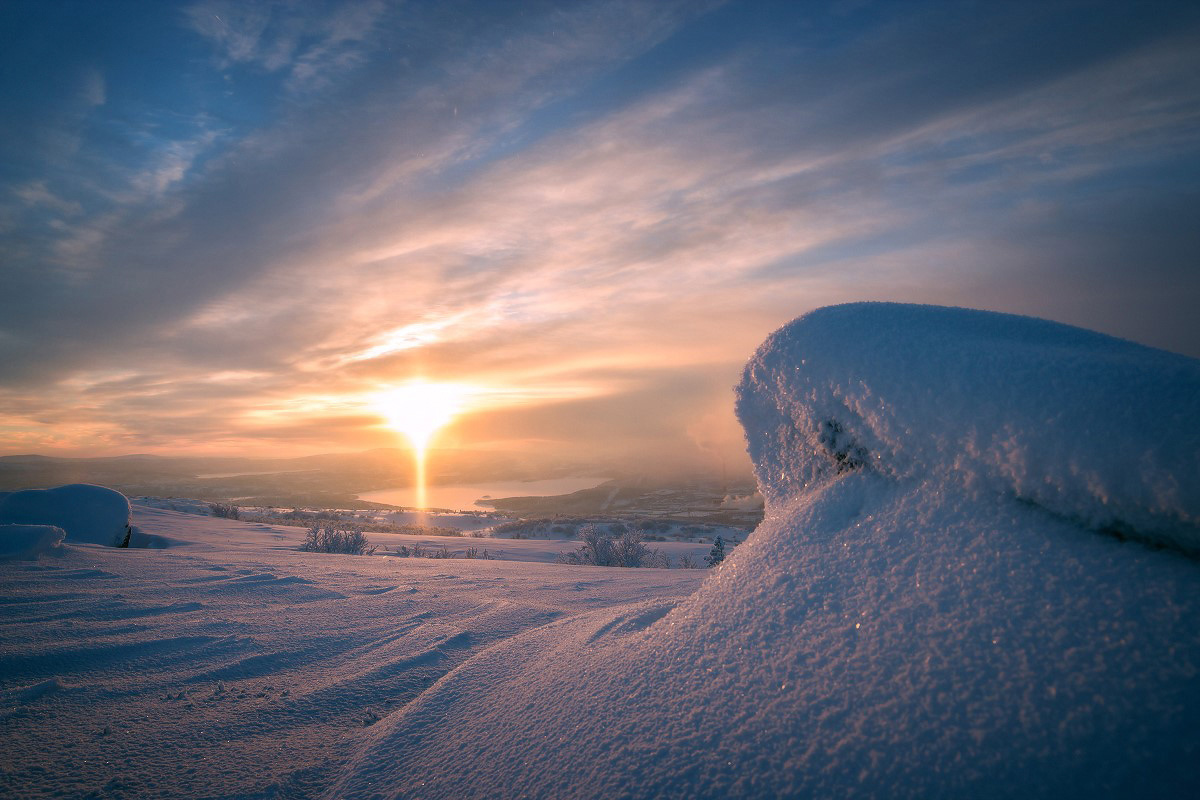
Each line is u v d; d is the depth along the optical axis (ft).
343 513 193.67
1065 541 3.39
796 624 4.03
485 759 4.68
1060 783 2.46
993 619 3.21
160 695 7.95
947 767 2.73
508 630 10.98
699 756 3.51
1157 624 2.79
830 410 5.09
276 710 7.45
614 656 5.18
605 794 3.56
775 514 5.53
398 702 7.77
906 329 4.98
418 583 16.92
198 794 5.41
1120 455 3.22
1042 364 3.92
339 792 5.14
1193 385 3.33
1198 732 2.36
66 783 5.61
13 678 8.36
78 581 15.20
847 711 3.26
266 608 12.99
